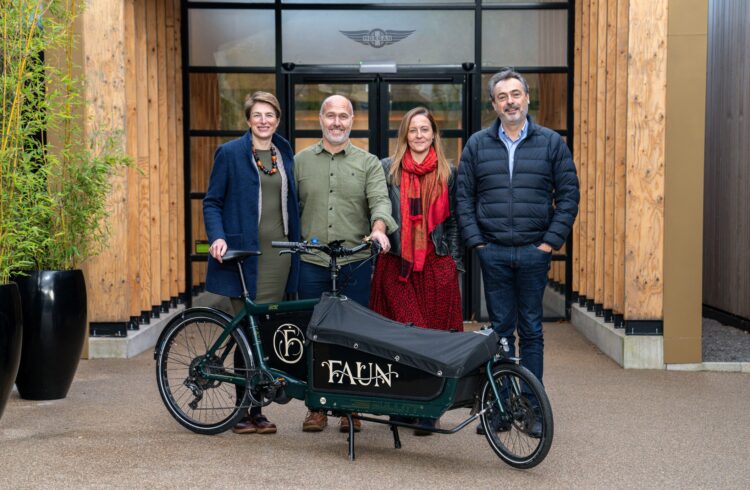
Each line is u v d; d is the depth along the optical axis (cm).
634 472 405
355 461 419
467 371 396
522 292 475
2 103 491
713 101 932
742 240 841
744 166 836
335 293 430
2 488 378
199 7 860
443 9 856
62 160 582
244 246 463
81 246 580
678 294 628
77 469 404
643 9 619
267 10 861
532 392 402
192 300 885
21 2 478
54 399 540
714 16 932
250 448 439
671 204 624
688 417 503
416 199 472
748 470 409
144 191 741
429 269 475
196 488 378
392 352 402
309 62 862
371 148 860
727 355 679
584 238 823
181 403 499
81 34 650
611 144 708
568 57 856
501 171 471
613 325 702
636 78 621
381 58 860
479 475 399
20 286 531
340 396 417
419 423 461
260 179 464
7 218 477
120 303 673
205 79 867
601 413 512
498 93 463
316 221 475
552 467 412
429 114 474
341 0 859
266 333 448
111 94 650
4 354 449
